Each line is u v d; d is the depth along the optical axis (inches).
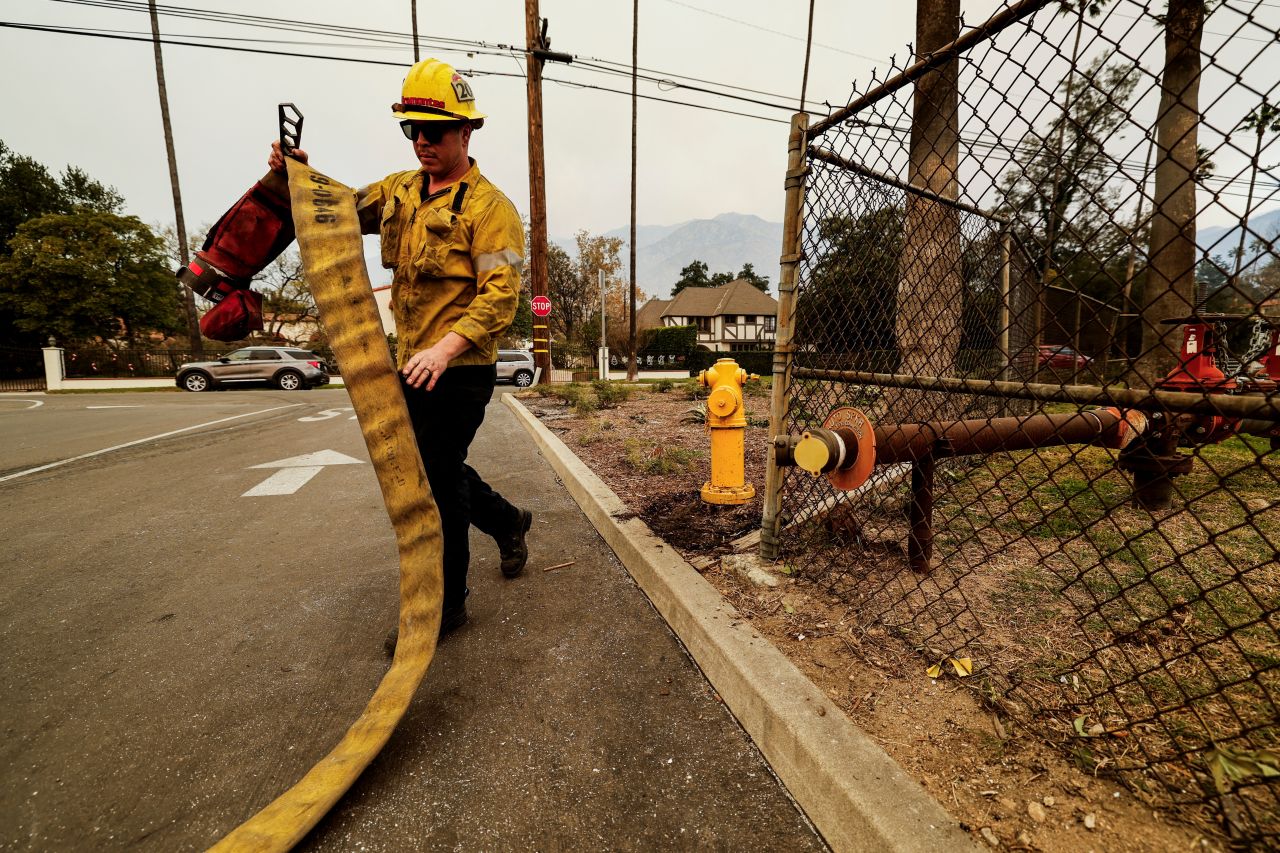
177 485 189.6
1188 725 53.9
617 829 52.9
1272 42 37.6
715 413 129.7
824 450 72.4
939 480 125.1
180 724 68.3
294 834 49.0
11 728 68.1
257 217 83.6
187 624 93.4
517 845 51.3
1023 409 132.7
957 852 42.8
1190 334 68.8
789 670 65.9
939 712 59.1
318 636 89.0
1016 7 53.9
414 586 69.9
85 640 88.4
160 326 1305.4
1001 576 88.0
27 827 53.8
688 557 103.3
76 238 1151.6
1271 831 42.4
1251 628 68.6
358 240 70.1
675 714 68.7
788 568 94.4
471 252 78.4
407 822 53.8
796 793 55.5
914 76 67.7
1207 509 108.7
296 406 500.1
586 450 208.4
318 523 146.7
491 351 81.7
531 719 68.1
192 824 54.0
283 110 77.9
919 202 113.0
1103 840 43.3
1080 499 118.1
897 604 81.2
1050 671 63.9
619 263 1975.9
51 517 154.2
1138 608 75.4
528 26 550.6
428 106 75.9
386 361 67.9
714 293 2377.0
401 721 67.6
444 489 82.3
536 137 559.2
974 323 118.4
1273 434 70.9
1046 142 53.1
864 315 95.3
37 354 995.9
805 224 90.0
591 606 96.6
